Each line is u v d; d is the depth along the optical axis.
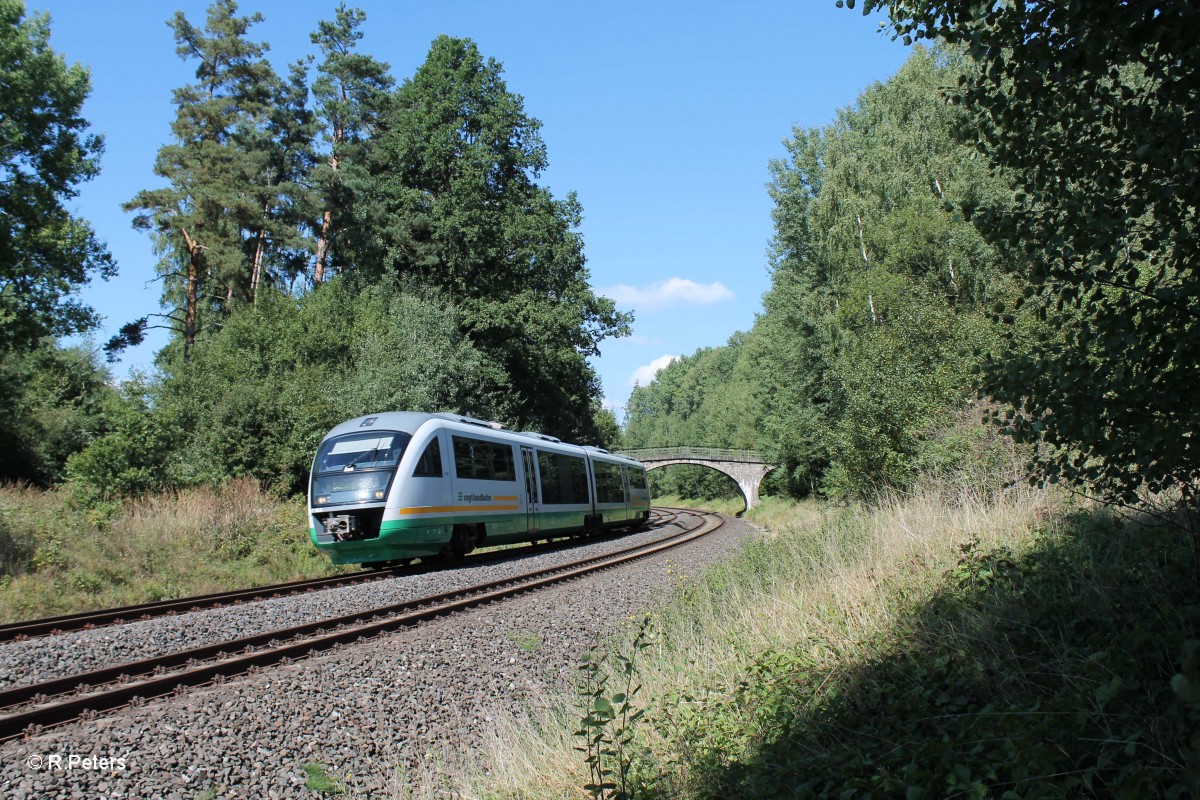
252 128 38.03
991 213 4.78
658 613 10.02
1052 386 4.43
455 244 38.69
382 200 40.62
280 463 24.00
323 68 42.72
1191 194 4.10
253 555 17.84
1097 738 3.61
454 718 7.29
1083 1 3.94
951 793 3.41
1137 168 4.31
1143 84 4.63
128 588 14.31
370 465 16.91
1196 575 4.95
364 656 8.64
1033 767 3.38
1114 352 4.22
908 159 32.56
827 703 5.13
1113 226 4.31
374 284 40.84
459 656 9.03
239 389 25.16
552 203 40.91
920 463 14.89
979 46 4.35
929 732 4.39
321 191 40.59
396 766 6.16
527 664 9.03
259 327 32.38
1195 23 3.67
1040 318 4.67
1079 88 4.52
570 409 45.62
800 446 41.19
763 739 4.89
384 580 14.65
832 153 37.56
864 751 4.36
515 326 38.97
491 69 40.16
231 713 6.62
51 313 31.12
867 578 7.67
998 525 7.98
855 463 18.42
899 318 18.69
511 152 39.97
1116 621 4.93
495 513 19.92
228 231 38.09
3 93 28.30
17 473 31.56
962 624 5.53
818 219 36.19
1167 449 4.20
